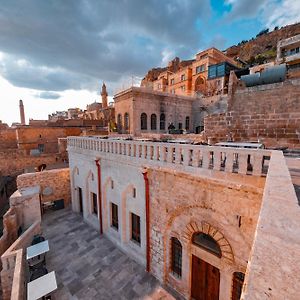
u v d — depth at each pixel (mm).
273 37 64000
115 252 11781
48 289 8023
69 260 11164
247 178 6105
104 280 9656
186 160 7703
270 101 11711
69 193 19484
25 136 29266
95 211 15477
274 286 1245
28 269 11000
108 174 12492
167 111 27938
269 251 1605
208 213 7352
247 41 77562
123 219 11703
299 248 1604
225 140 13844
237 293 7062
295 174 5648
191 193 7785
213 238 7352
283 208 2287
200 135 16406
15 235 14055
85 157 15086
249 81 13195
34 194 15328
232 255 6848
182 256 8594
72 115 63375
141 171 9781
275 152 5648
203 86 38062
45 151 30781
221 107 27266
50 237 13602
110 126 29734
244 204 6301
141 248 10641
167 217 8898
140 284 9383
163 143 8523
